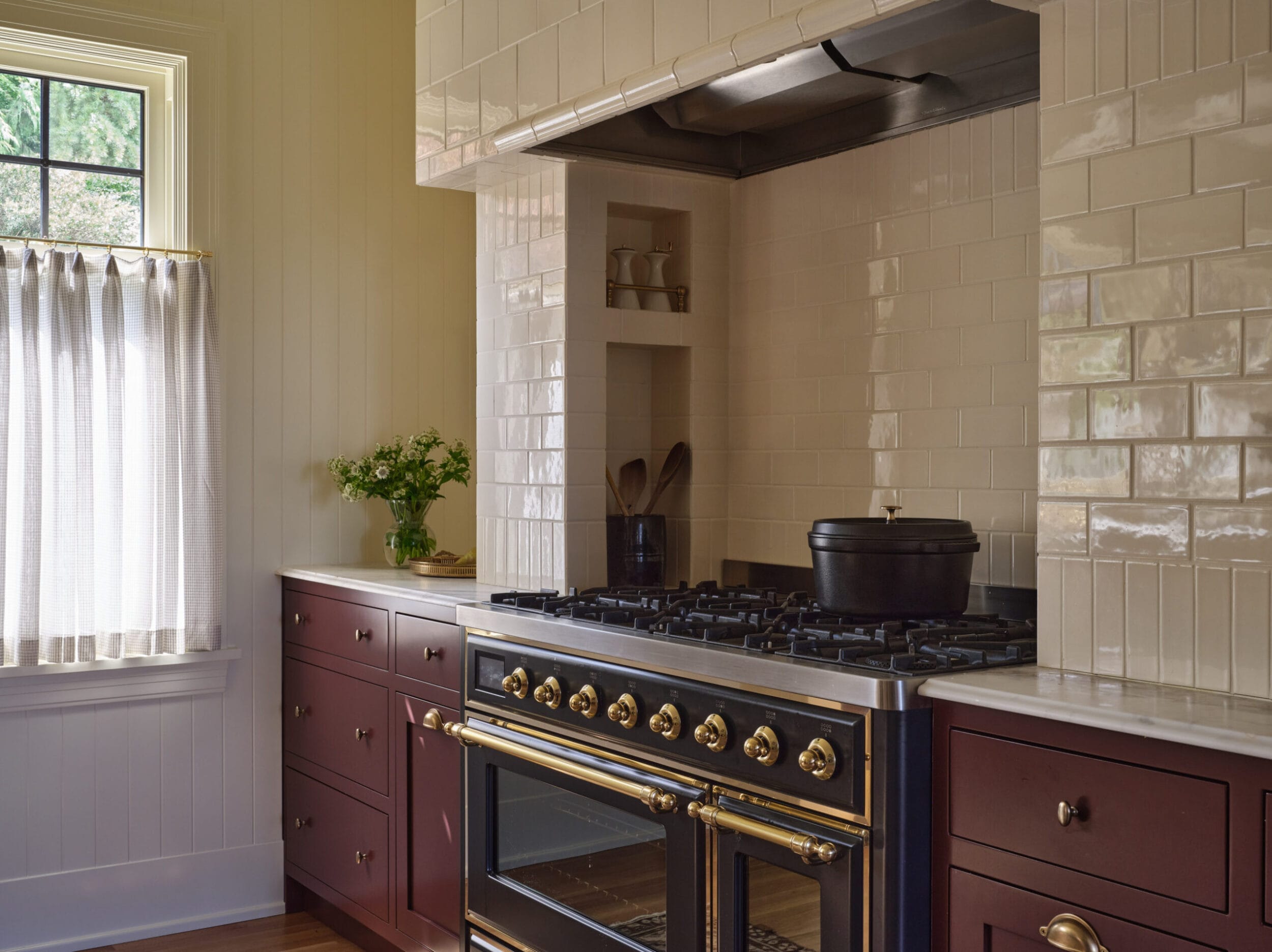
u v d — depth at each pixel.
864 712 1.77
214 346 3.51
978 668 1.86
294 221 3.75
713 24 2.34
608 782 2.24
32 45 3.38
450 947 2.88
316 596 3.54
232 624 3.65
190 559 3.49
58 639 3.28
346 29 3.86
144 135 3.60
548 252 3.04
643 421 3.27
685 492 3.18
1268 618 1.61
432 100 3.24
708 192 3.18
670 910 2.13
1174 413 1.73
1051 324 1.91
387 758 3.15
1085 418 1.85
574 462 2.97
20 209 3.41
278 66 3.73
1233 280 1.66
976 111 2.53
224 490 3.59
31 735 3.33
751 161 3.14
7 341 3.21
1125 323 1.80
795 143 3.00
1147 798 1.48
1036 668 1.88
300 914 3.72
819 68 2.45
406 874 3.07
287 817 3.72
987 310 2.52
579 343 2.98
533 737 2.51
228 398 3.63
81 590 3.31
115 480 3.36
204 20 3.55
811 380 2.96
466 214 4.09
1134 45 1.78
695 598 2.64
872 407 2.79
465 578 3.43
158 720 3.53
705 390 3.19
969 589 2.33
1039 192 2.19
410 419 3.98
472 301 4.09
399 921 3.10
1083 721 1.53
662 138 3.04
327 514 3.82
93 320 3.38
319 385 3.80
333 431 3.82
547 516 3.03
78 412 3.29
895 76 2.54
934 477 2.63
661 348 3.26
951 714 1.74
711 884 2.06
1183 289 1.72
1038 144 2.40
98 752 3.43
